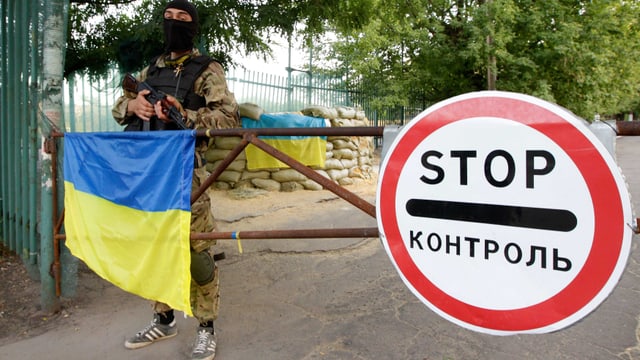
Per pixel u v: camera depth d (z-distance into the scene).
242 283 3.57
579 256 1.26
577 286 1.27
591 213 1.24
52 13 2.87
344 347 2.55
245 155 7.04
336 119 8.12
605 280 1.23
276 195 6.91
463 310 1.46
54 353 2.52
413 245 1.54
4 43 3.55
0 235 4.02
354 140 8.27
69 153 2.76
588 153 1.23
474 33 10.91
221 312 3.03
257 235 2.09
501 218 1.37
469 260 1.44
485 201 1.39
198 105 2.41
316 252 4.32
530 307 1.35
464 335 2.67
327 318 2.92
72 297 3.14
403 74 13.51
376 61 12.61
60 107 2.95
